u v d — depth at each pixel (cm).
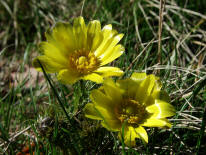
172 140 14
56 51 13
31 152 13
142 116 12
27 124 16
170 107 12
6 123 16
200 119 15
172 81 16
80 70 13
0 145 14
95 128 13
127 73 17
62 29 14
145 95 13
